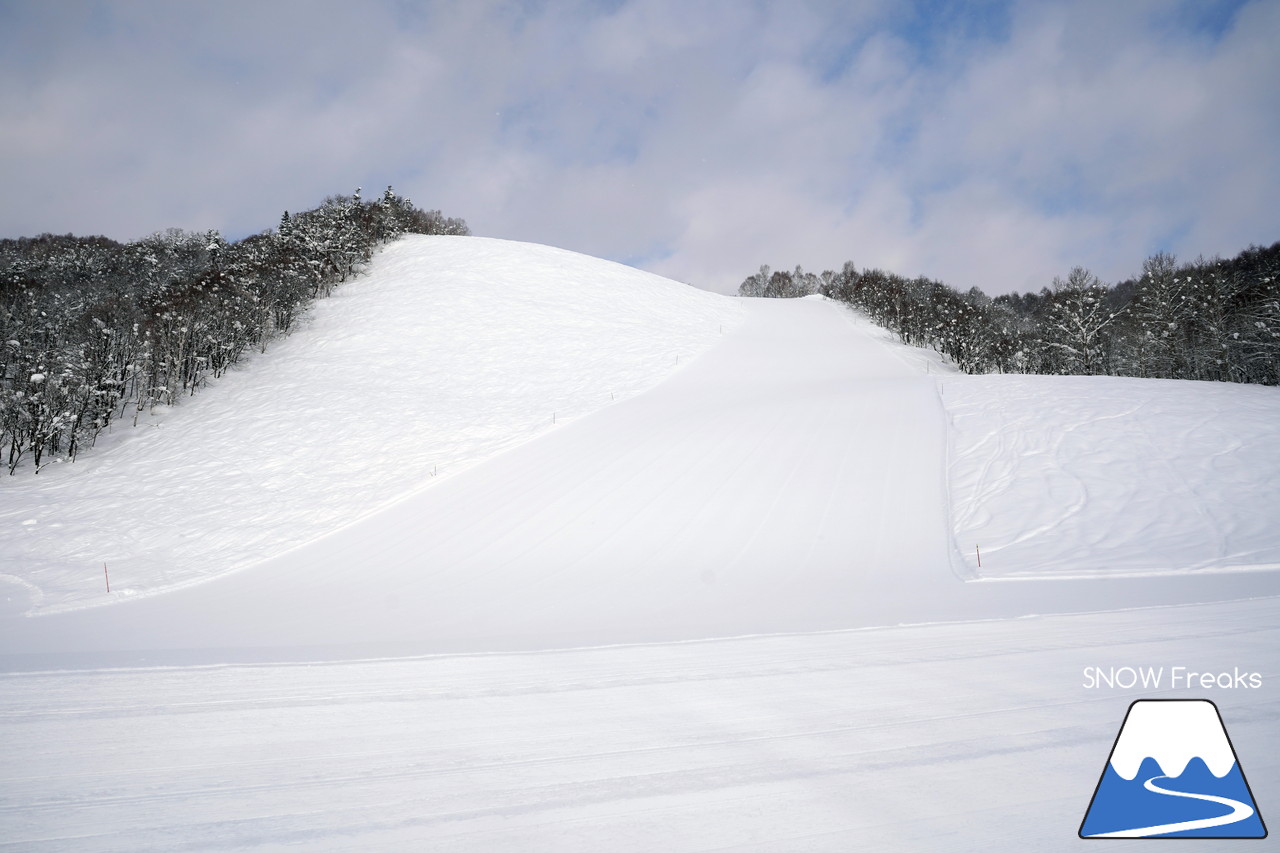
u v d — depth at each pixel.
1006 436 20.78
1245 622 7.77
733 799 3.78
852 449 21.86
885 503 17.73
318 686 6.29
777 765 4.23
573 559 16.03
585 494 20.42
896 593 12.12
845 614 10.60
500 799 3.83
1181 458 17.50
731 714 5.24
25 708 5.58
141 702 5.76
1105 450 18.61
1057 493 16.70
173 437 27.34
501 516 19.34
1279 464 16.50
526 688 6.15
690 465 22.00
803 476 20.17
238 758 4.50
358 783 4.07
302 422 28.55
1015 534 15.05
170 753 4.59
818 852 3.21
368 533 18.95
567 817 3.59
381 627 11.23
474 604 13.02
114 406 29.27
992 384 27.58
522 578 14.91
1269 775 3.94
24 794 3.96
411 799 3.84
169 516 20.56
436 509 20.39
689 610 11.79
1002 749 4.38
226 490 22.55
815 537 16.17
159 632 11.29
